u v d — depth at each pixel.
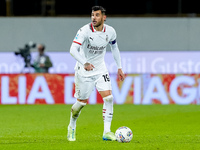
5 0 72.25
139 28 69.81
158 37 69.88
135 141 26.75
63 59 67.25
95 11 24.41
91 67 23.75
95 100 55.31
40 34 69.56
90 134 30.97
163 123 38.19
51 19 69.56
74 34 69.69
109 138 25.80
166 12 73.38
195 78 54.69
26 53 67.06
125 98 55.28
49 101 55.62
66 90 55.66
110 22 69.62
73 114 26.17
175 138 28.66
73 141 26.70
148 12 73.75
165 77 54.91
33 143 26.28
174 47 70.12
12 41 69.50
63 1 73.38
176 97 54.97
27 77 55.56
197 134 31.22
